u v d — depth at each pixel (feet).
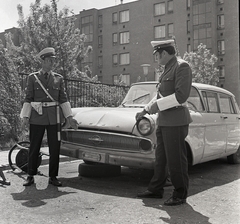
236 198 14.67
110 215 12.10
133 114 16.55
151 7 139.74
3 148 28.86
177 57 14.15
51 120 16.33
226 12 120.47
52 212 12.37
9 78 32.01
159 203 13.67
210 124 19.34
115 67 150.41
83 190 15.71
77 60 54.80
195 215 12.22
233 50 116.98
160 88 13.93
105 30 154.30
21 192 15.12
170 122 13.29
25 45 53.78
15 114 31.91
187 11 130.11
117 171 19.20
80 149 17.13
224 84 118.11
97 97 39.65
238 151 23.98
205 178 19.13
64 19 53.06
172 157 13.38
